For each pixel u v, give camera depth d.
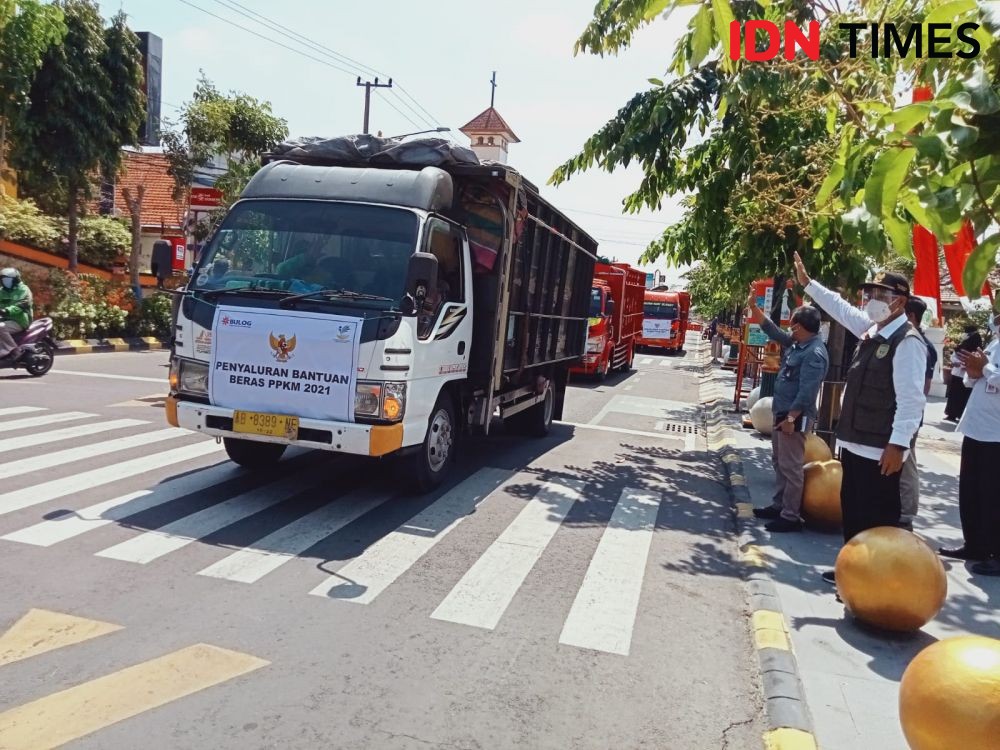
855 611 4.87
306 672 3.99
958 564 6.23
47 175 20.34
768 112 8.47
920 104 1.94
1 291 13.23
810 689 4.11
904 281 5.15
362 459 8.68
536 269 9.43
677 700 4.02
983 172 1.94
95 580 4.95
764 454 10.77
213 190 23.22
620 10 4.55
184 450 8.49
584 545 6.45
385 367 6.14
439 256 7.04
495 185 7.74
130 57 20.81
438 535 6.37
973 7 2.12
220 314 6.43
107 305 20.28
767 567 6.00
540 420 11.30
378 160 7.54
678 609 5.24
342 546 5.92
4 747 3.19
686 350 44.81
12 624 4.28
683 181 10.70
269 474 7.81
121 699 3.61
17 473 7.20
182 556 5.46
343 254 6.68
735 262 10.60
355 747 3.38
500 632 4.64
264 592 4.95
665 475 9.60
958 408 14.77
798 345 6.99
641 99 9.59
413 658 4.23
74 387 12.57
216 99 23.19
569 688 4.05
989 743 2.98
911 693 3.22
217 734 3.39
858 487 5.30
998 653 3.17
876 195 2.04
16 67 17.48
